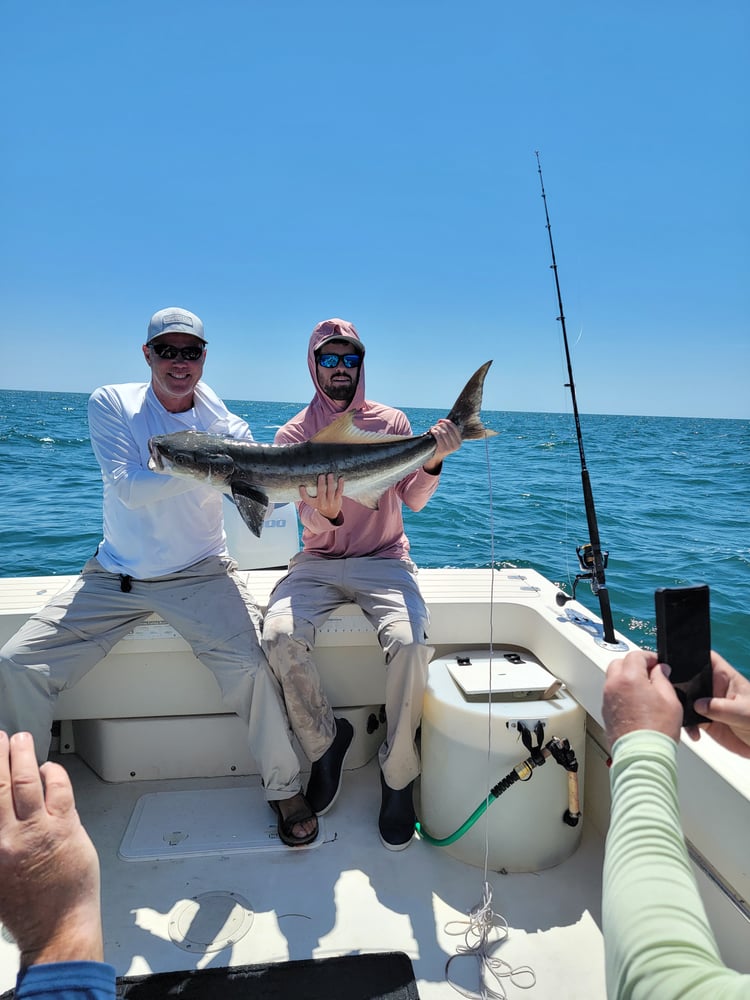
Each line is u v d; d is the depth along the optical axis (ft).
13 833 2.70
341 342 11.60
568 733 8.36
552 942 7.27
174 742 10.19
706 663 3.71
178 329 10.12
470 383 10.46
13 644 8.98
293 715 9.28
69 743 10.86
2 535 29.19
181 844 8.75
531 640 10.54
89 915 2.77
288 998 6.51
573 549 27.32
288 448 10.23
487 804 8.16
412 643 8.96
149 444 9.77
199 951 7.09
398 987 6.64
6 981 6.56
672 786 3.17
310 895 7.93
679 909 2.74
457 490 41.42
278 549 13.88
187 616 9.59
